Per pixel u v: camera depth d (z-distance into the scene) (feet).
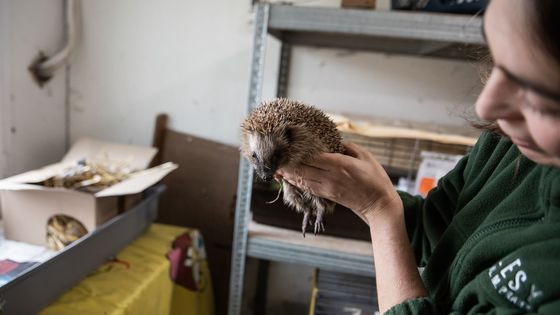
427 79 7.20
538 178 2.26
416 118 7.41
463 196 2.91
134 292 4.85
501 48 1.64
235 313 6.00
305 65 7.39
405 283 2.78
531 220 2.21
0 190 5.22
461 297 2.40
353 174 3.10
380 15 4.70
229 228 7.86
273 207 6.26
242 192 5.60
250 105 5.14
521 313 1.94
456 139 5.34
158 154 7.82
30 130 7.07
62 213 5.19
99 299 4.62
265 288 8.29
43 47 7.11
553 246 1.93
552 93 1.52
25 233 5.40
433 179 5.88
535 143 1.77
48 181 5.52
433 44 6.04
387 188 3.16
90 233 4.96
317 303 6.37
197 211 7.91
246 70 7.46
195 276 6.49
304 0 6.84
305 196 4.31
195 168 7.84
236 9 7.22
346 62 7.30
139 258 5.64
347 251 5.57
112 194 4.95
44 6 6.97
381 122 6.58
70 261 4.63
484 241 2.35
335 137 4.10
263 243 5.71
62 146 8.05
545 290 1.88
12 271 4.63
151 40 7.56
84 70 7.83
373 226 3.16
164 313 5.65
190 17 7.36
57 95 7.68
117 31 7.59
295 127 3.82
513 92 1.69
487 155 2.91
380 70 7.27
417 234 3.47
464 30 4.56
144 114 7.93
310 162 3.34
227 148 7.72
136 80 7.79
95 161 6.43
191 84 7.68
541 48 1.47
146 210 6.43
